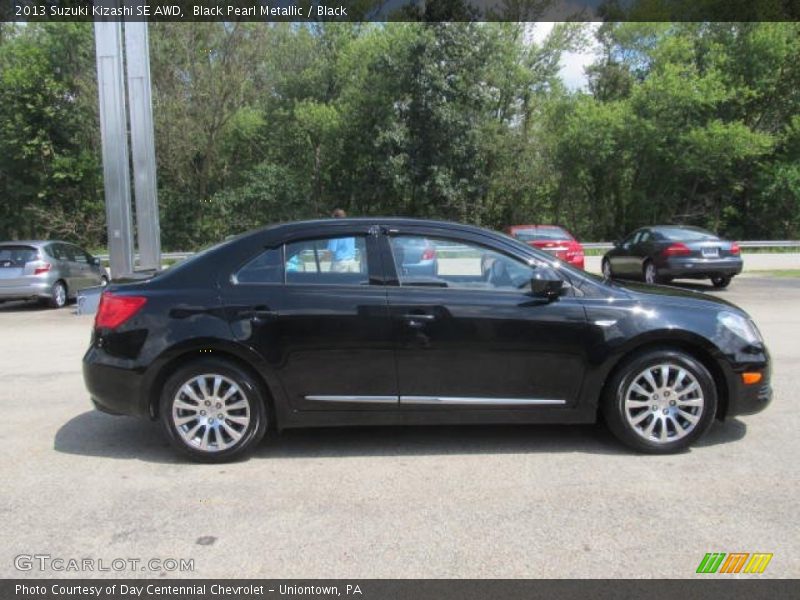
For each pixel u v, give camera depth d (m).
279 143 34.50
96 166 30.83
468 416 4.48
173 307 4.39
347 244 4.55
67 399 6.08
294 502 3.76
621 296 4.52
